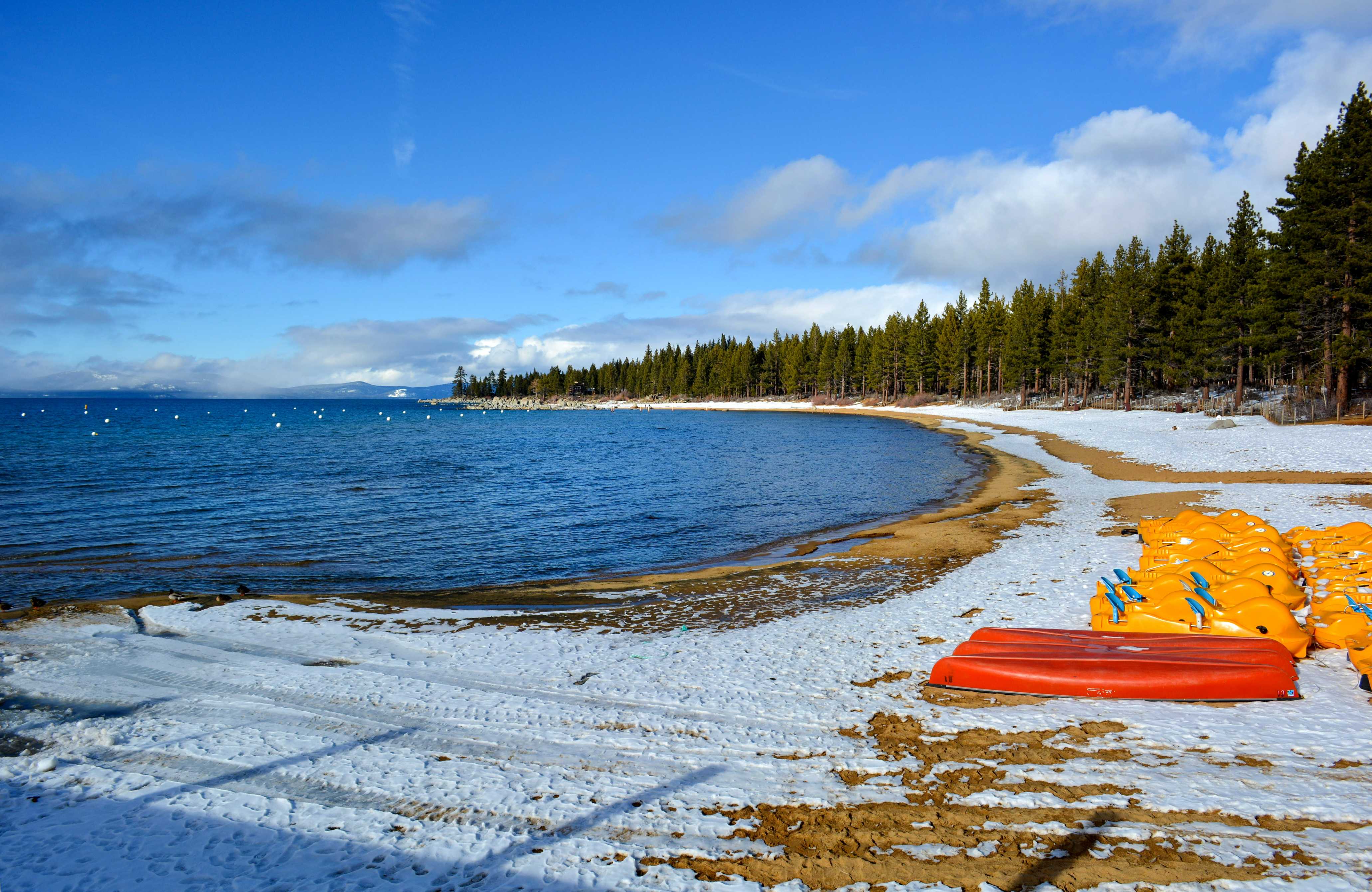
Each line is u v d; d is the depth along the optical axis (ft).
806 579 47.85
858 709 24.50
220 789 19.90
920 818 17.15
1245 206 167.94
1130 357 196.95
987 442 164.96
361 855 16.47
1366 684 22.90
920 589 42.80
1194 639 26.40
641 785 19.47
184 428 280.10
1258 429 119.14
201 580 51.13
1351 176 116.57
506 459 149.69
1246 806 16.65
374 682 28.73
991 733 21.85
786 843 16.33
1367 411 121.19
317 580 51.31
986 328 307.58
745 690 26.76
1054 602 37.19
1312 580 35.47
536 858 16.07
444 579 51.96
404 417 447.83
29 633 36.35
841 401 419.95
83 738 23.73
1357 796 16.80
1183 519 46.52
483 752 22.00
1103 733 21.29
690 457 152.35
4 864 16.47
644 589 47.29
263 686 28.40
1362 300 116.16
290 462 142.72
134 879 15.81
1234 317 156.97
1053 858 15.16
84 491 96.94
